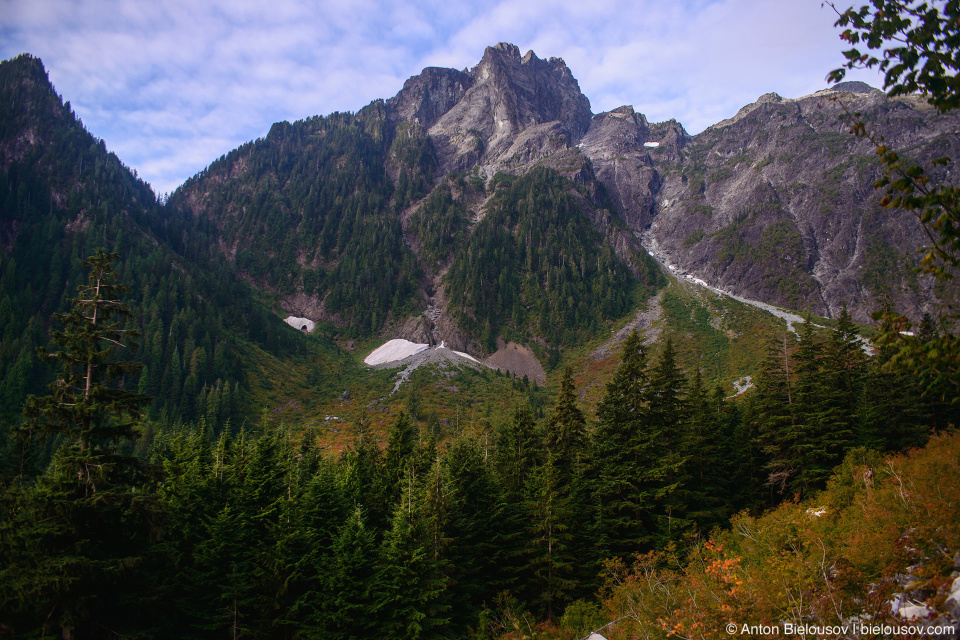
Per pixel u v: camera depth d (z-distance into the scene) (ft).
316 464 190.19
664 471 135.03
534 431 162.20
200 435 179.32
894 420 144.87
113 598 83.25
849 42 35.94
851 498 85.20
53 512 75.97
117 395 82.58
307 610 115.65
